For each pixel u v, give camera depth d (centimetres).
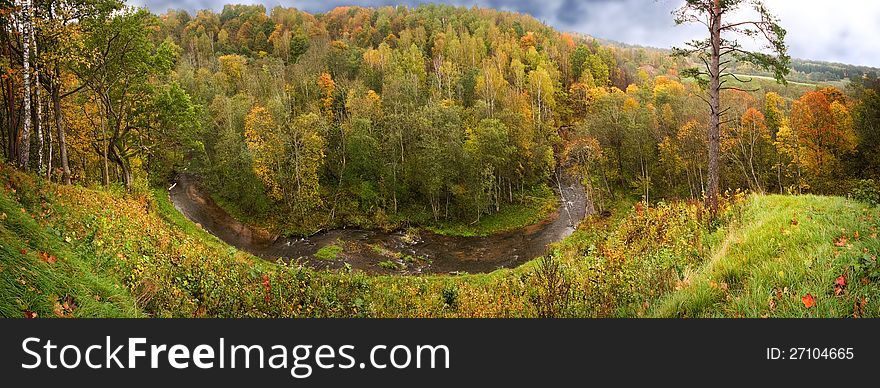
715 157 1686
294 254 3803
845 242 745
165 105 2964
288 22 13462
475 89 8044
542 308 926
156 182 5050
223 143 5069
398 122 5188
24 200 1121
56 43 1875
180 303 989
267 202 4850
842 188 3309
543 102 8550
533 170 6128
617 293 925
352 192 5169
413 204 5191
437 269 3547
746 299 641
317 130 5059
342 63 8750
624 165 5875
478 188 4944
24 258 720
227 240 4047
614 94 7906
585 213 5134
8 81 1780
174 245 1561
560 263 1455
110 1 2147
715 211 1468
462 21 13275
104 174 2742
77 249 996
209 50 12106
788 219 1008
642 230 1656
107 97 2652
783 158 4512
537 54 10688
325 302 1212
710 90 1695
